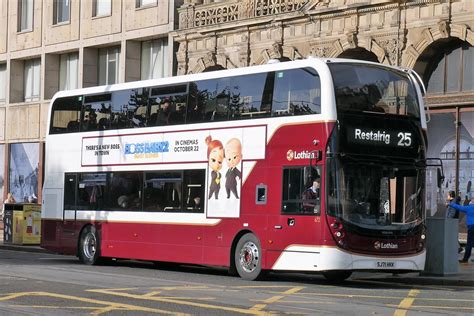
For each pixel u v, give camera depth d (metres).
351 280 20.28
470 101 26.34
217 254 19.83
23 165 45.75
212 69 34.59
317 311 13.27
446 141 27.20
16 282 17.44
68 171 24.75
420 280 19.91
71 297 14.66
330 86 17.66
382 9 27.81
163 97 21.91
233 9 33.25
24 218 32.97
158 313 12.69
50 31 44.34
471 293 17.39
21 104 46.03
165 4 37.34
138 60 40.00
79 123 24.55
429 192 27.33
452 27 26.09
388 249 17.86
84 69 42.28
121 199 22.81
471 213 23.55
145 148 22.19
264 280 19.31
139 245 22.05
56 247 24.97
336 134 17.50
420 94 18.92
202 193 20.39
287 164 18.33
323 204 17.47
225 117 20.02
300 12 30.08
